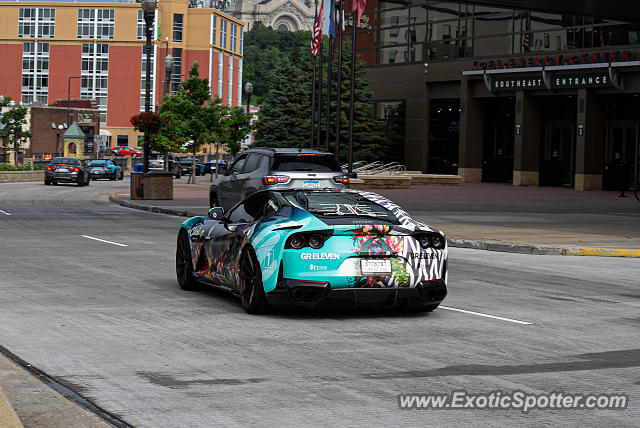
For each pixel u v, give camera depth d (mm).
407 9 58188
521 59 49938
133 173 36344
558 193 43188
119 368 7488
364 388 6930
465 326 9805
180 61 154750
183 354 8086
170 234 21625
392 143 59438
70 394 6645
